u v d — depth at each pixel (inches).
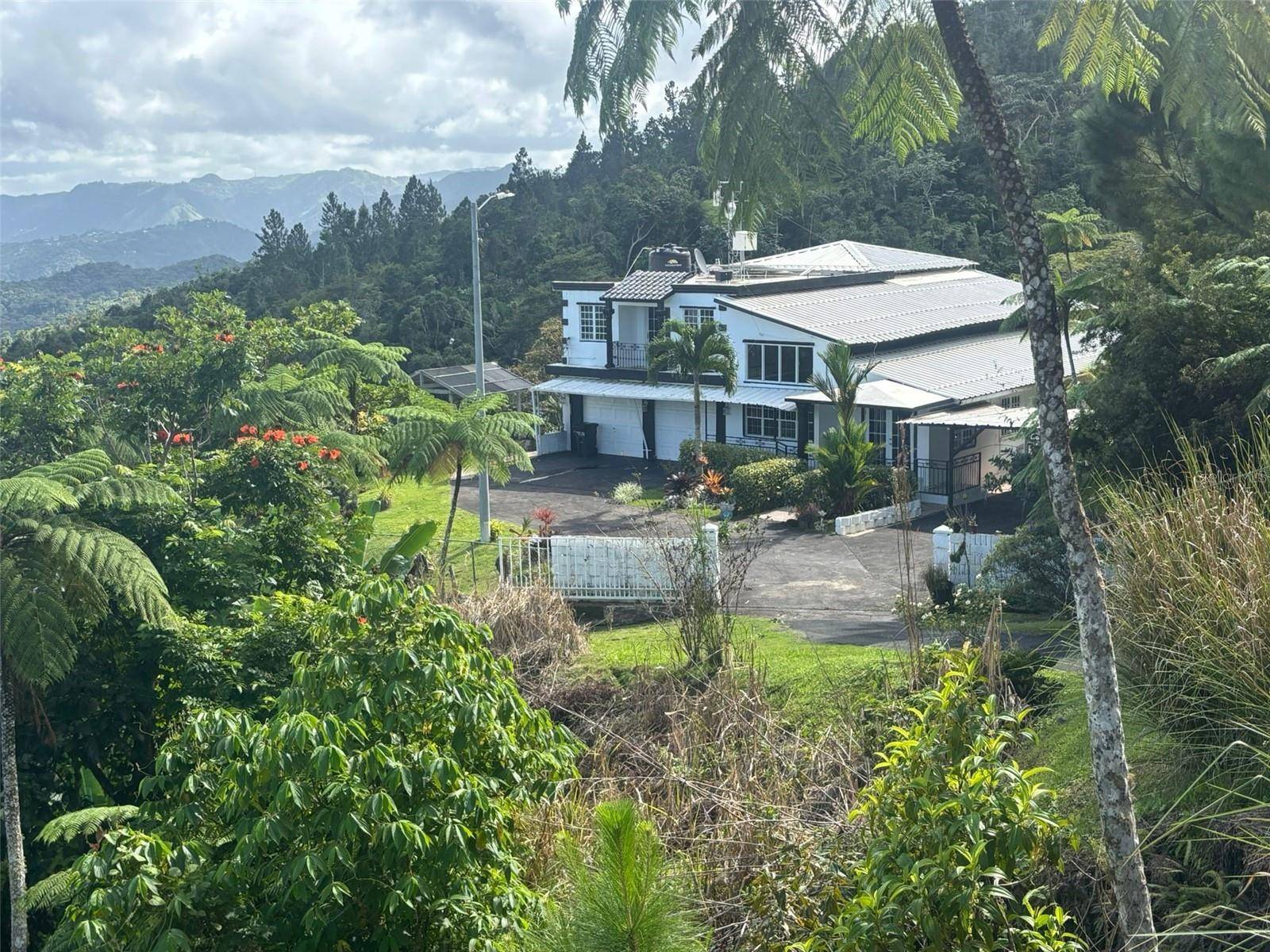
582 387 1577.3
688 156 3191.4
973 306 1603.1
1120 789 190.1
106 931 210.1
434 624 245.4
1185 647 241.8
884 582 810.8
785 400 1336.1
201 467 625.9
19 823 416.8
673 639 549.6
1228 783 234.8
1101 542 300.2
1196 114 199.2
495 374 1888.5
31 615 398.0
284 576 535.8
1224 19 186.5
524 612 583.5
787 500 1130.0
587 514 1194.6
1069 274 1128.8
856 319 1427.2
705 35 197.9
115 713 475.2
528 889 251.0
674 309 1539.1
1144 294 561.9
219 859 234.5
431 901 223.6
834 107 197.9
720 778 319.9
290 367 1029.2
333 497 672.4
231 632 453.7
